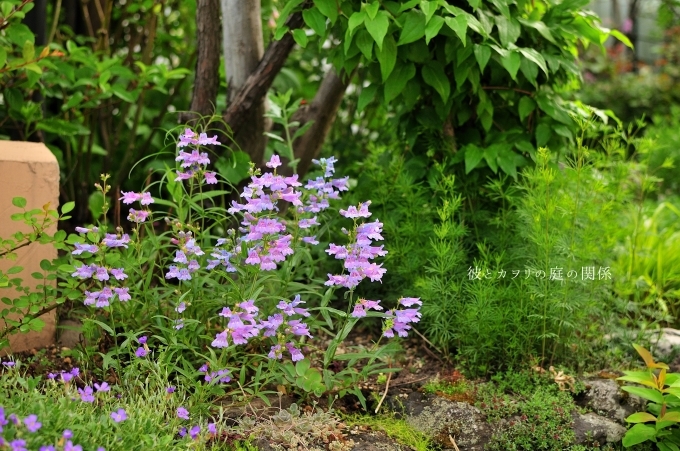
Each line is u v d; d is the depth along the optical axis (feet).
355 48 10.37
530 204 9.82
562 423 8.76
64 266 8.32
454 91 11.06
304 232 10.00
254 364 9.11
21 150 9.72
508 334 9.60
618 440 8.68
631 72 29.94
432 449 8.41
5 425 6.21
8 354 9.31
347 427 8.45
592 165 10.34
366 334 11.04
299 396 8.96
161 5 13.52
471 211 11.10
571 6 11.14
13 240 8.81
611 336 10.50
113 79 13.88
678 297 11.28
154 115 14.93
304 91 16.17
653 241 12.65
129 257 8.96
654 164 18.92
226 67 11.99
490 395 9.17
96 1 13.88
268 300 9.48
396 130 12.03
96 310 9.65
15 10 10.07
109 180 13.87
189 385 8.36
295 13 10.84
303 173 12.63
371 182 11.76
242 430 7.98
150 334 9.24
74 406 7.11
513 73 9.93
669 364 10.18
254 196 8.64
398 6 10.19
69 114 12.98
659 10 29.55
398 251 10.61
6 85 11.51
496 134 11.27
